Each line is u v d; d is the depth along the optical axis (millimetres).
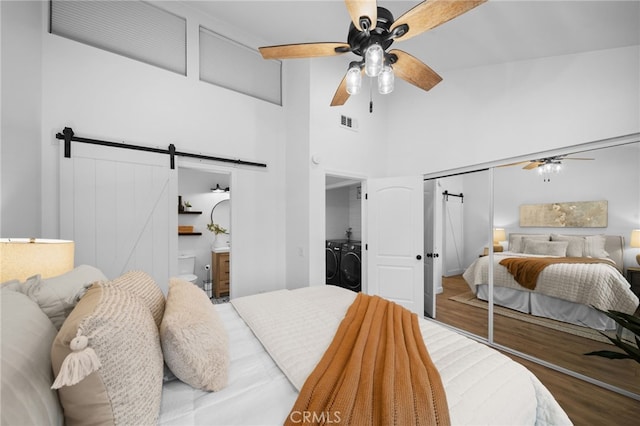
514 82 2480
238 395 928
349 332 1258
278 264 3314
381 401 805
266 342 1262
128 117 2350
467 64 2748
